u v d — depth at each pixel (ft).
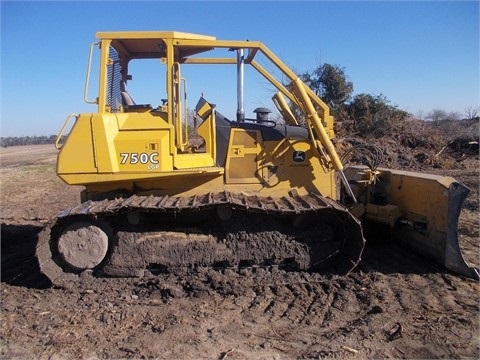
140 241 18.16
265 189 19.51
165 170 18.06
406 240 21.52
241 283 17.97
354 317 15.43
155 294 17.28
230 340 13.84
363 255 21.22
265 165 19.52
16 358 13.00
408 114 65.05
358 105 63.93
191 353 13.08
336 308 16.11
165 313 15.81
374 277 18.62
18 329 14.83
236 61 20.68
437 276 18.74
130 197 18.58
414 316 15.30
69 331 14.65
